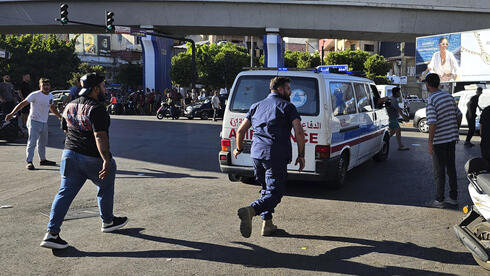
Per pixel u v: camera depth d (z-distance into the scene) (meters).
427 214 5.36
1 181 6.98
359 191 6.61
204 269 3.65
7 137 12.03
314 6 29.61
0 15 32.19
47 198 5.93
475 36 24.62
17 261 3.79
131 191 6.41
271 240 4.38
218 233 4.57
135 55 89.31
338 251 4.09
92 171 4.16
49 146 11.26
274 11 30.12
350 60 52.44
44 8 31.64
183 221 4.98
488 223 3.58
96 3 31.38
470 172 3.76
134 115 27.77
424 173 8.06
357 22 29.61
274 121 4.28
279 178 4.29
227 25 30.86
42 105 8.09
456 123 5.62
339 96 6.72
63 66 50.88
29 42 50.56
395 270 3.67
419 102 29.56
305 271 3.63
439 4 28.31
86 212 5.28
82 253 3.99
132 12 31.41
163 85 35.22
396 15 29.12
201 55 48.16
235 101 6.55
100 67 68.69
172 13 31.06
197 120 22.81
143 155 9.92
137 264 3.75
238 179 7.15
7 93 12.16
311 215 5.29
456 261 3.88
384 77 49.97
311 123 6.17
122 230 4.64
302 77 6.32
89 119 3.99
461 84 26.58
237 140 4.55
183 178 7.40
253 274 3.56
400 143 11.20
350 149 7.01
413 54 59.88
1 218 5.01
